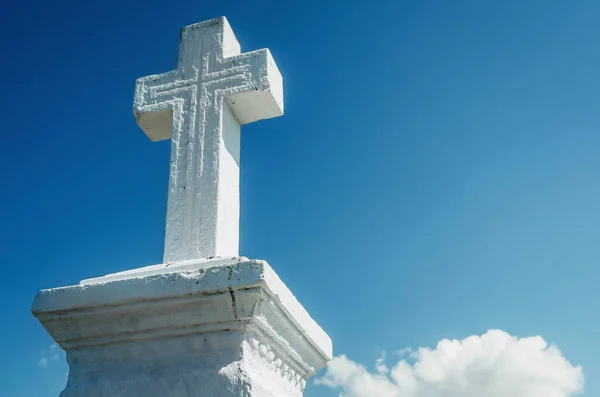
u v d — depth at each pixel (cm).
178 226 256
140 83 290
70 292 220
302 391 262
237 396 200
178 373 210
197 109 276
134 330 217
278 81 288
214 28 290
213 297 207
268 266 208
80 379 220
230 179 272
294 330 235
